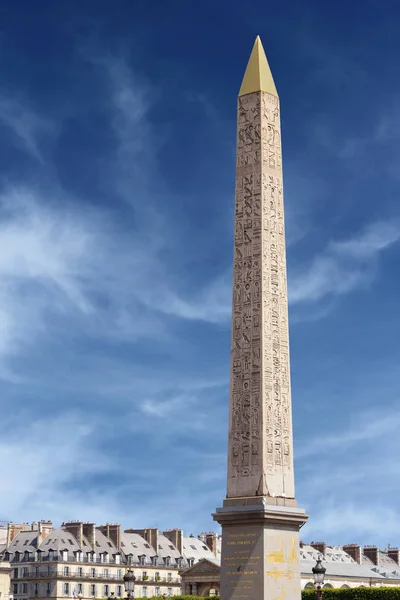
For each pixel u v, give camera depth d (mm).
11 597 171000
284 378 56688
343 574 191875
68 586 179750
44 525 188875
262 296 57031
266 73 61938
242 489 54781
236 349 57125
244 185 59531
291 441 56094
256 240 58094
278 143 60812
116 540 192750
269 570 52812
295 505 54938
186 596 158000
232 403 56500
